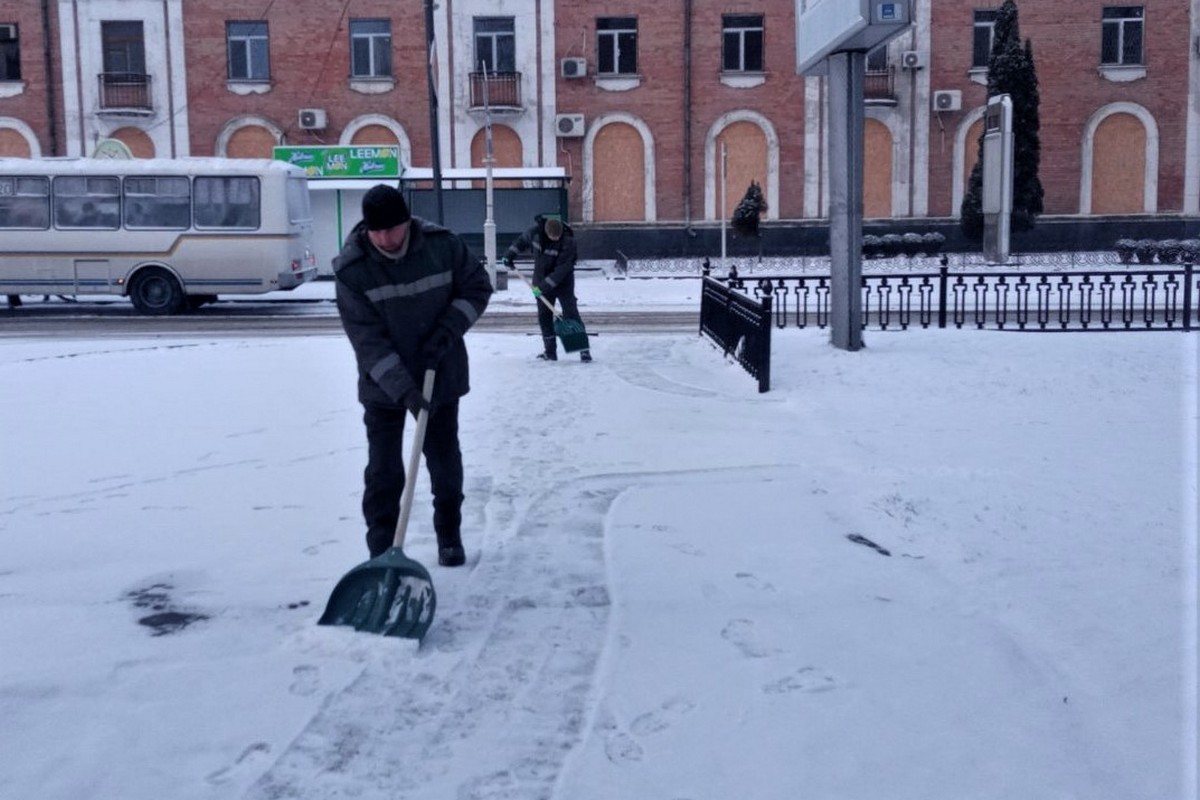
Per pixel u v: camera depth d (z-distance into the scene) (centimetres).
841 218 1239
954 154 3775
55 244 2250
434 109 2545
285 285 2272
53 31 3672
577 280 3178
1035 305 2111
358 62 3747
